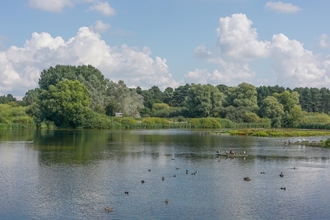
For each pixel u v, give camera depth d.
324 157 72.12
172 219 34.53
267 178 51.44
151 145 92.31
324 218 35.22
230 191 44.19
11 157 68.62
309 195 42.78
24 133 129.75
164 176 52.03
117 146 89.00
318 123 184.38
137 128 177.75
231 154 74.06
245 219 34.75
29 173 53.59
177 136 125.06
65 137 113.88
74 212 36.25
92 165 60.44
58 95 160.25
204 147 88.88
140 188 45.12
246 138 119.31
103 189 44.56
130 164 61.75
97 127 168.38
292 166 61.25
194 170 56.91
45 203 39.00
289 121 190.00
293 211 37.09
